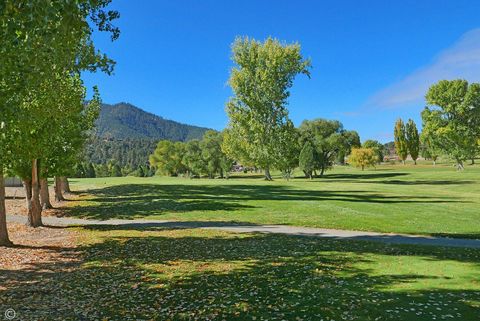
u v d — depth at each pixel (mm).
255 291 12609
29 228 27938
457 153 93938
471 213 32344
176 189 54969
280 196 45531
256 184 66125
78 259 18234
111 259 17984
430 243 21359
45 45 8586
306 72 67750
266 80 66562
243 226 28078
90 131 50656
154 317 10414
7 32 7789
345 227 27031
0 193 21781
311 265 16125
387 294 12125
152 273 15289
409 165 154375
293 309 10867
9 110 9594
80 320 10195
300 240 22422
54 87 21688
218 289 12945
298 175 119625
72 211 36812
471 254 18172
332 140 103000
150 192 51312
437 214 31812
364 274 14609
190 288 13148
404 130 162750
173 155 144750
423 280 13688
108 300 11969
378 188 58625
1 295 12633
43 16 7309
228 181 75938
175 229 26984
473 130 93438
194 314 10594
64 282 14219
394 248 19766
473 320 9977
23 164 26906
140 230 26734
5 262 17750
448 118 95000
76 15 7879
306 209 34844
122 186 61000
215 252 19125
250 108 68938
